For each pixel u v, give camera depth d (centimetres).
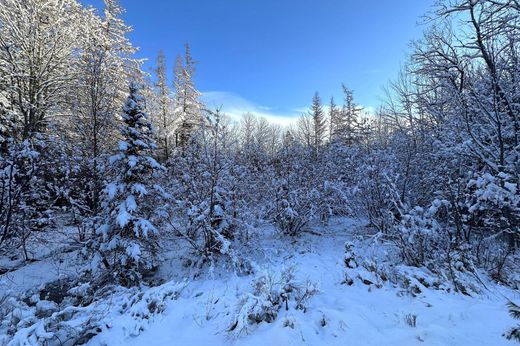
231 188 924
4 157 891
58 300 643
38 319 428
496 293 475
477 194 637
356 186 994
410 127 1173
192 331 404
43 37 1335
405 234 640
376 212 970
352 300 451
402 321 373
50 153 1023
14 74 1192
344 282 531
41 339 354
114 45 1725
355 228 1121
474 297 446
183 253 928
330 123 3941
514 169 684
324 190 1060
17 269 893
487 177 611
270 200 1080
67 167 1003
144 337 400
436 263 581
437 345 301
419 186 1009
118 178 749
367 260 607
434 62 1049
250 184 1048
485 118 847
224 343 364
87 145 1191
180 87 2473
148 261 768
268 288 450
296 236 1044
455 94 901
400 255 692
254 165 1241
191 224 852
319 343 332
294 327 359
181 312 456
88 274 704
